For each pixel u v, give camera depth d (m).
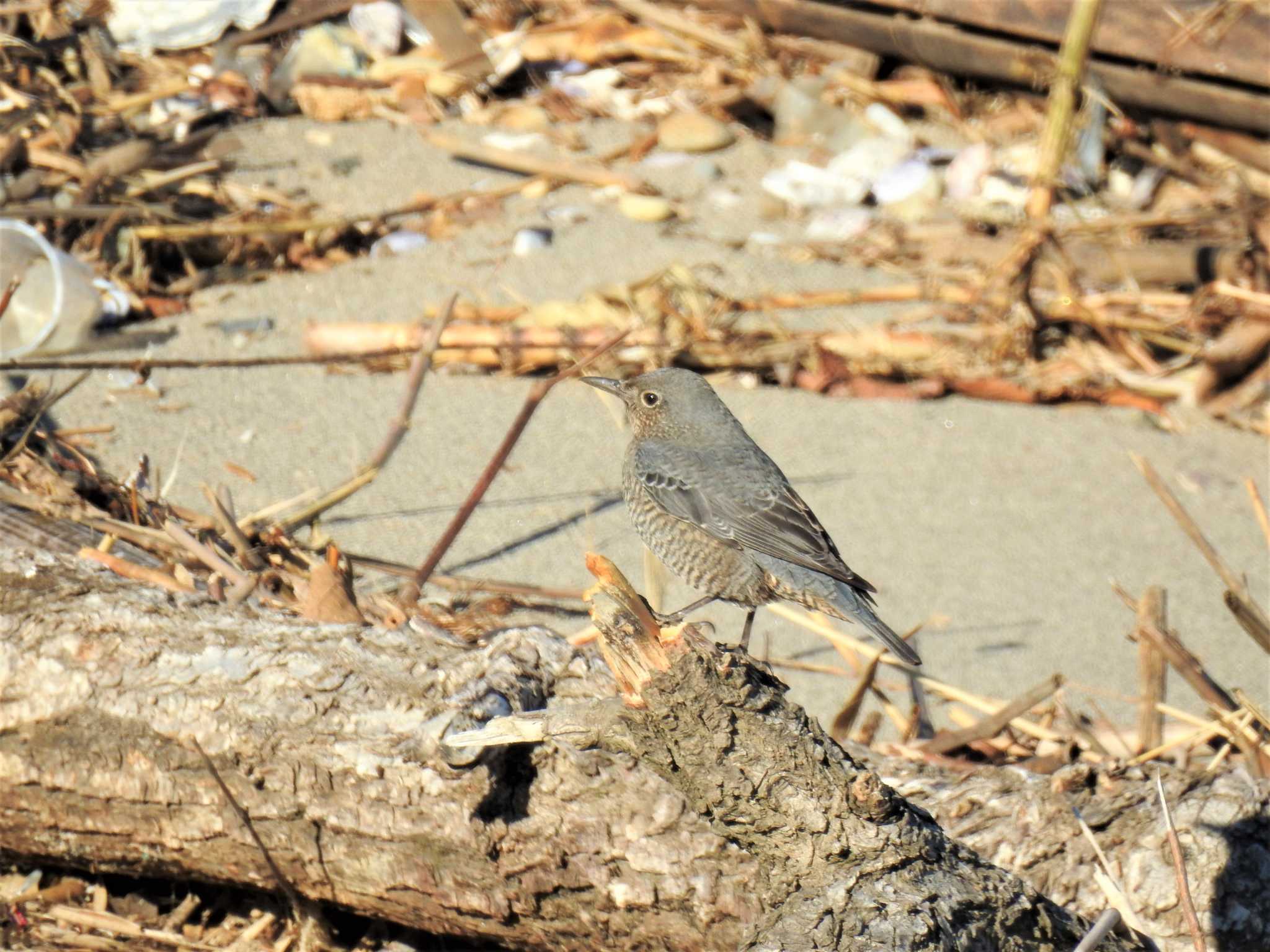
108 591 7.43
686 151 16.53
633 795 6.53
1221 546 11.22
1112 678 9.70
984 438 12.49
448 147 15.97
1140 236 15.20
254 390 12.27
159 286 13.77
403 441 11.78
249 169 15.40
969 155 16.19
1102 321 13.69
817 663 9.77
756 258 14.66
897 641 8.49
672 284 13.62
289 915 7.34
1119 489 11.89
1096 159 16.14
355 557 10.02
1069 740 8.75
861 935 5.78
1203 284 14.33
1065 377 13.33
